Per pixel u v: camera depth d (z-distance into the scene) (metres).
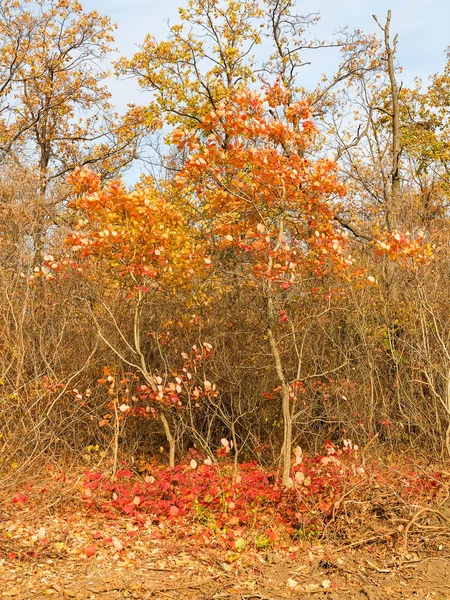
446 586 5.62
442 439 9.61
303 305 10.48
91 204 8.58
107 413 10.57
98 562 6.08
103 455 9.25
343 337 11.03
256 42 17.42
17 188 12.45
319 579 5.84
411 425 10.64
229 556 6.31
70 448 9.37
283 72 16.66
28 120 20.12
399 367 11.00
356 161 15.90
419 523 6.77
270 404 11.45
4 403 8.62
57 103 20.11
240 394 10.52
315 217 9.03
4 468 8.23
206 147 8.44
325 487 7.54
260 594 5.48
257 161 8.25
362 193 15.45
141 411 9.34
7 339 9.62
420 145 20.33
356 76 16.91
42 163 20.48
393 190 14.84
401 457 9.48
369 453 9.39
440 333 10.47
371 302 11.21
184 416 10.80
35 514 7.36
